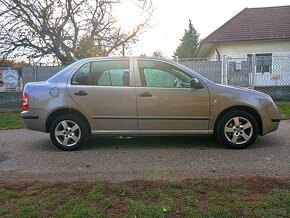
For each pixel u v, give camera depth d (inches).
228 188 167.5
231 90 263.4
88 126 268.5
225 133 262.4
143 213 141.3
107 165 226.1
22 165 232.4
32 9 772.0
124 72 267.3
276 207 146.5
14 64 794.8
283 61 681.0
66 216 141.0
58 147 269.9
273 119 265.7
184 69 266.2
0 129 395.2
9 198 163.5
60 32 800.3
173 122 262.7
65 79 270.1
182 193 162.4
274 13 1058.7
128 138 308.8
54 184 179.0
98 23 804.0
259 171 204.2
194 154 249.9
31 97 268.4
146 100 261.4
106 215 141.5
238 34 989.2
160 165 222.8
